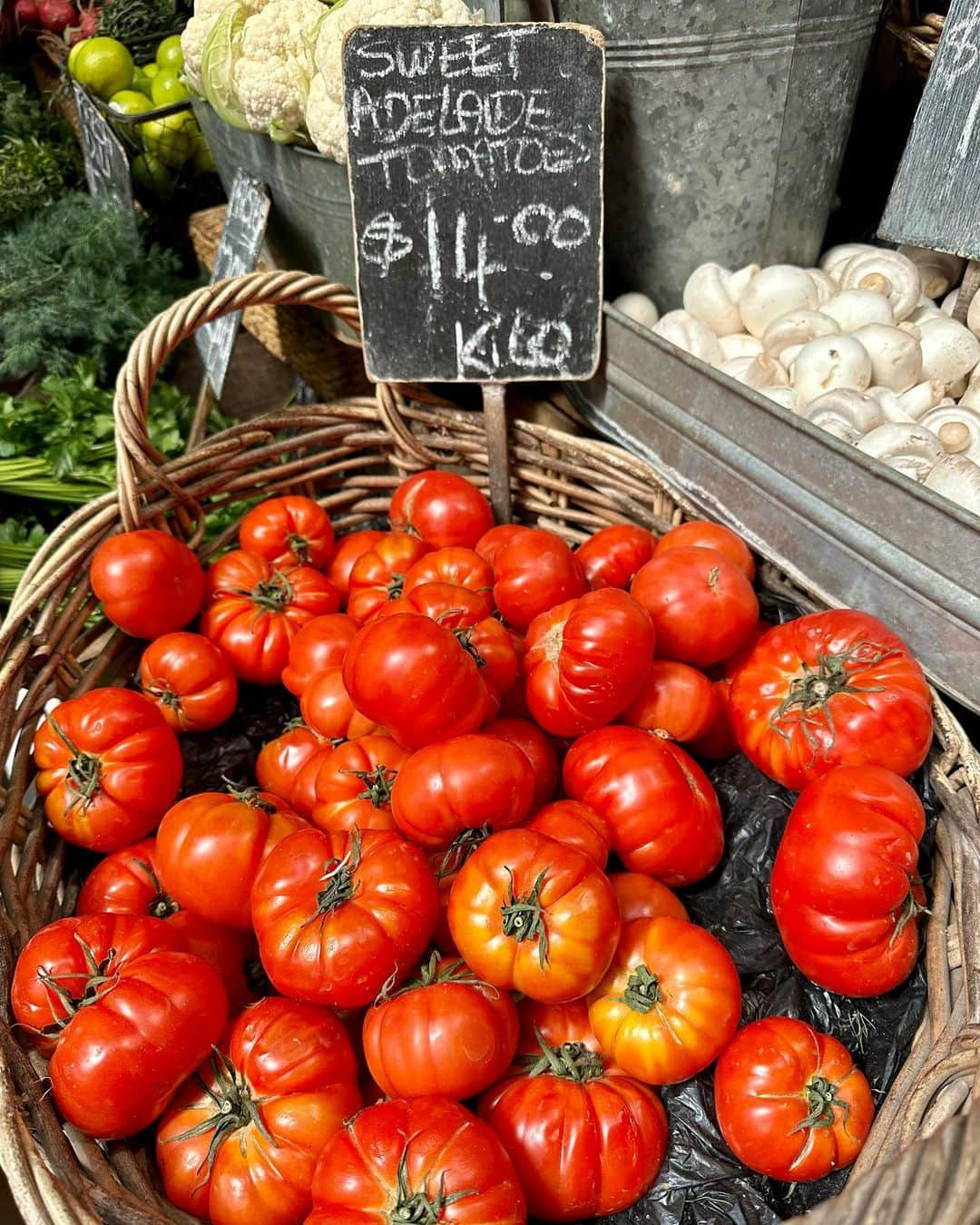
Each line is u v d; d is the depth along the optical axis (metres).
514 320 0.62
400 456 0.70
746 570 0.56
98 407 0.93
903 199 0.57
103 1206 0.36
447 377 0.64
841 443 0.48
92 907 0.48
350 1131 0.36
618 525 0.59
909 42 0.63
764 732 0.48
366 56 0.56
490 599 0.57
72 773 0.49
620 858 0.47
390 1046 0.37
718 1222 0.39
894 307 0.61
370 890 0.40
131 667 0.62
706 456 0.58
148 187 1.03
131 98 0.97
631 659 0.46
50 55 1.22
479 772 0.42
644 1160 0.39
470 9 0.67
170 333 0.59
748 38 0.56
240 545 0.71
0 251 0.99
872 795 0.42
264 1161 0.38
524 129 0.57
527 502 0.68
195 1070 0.41
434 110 0.57
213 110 0.76
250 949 0.49
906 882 0.40
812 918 0.41
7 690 0.52
